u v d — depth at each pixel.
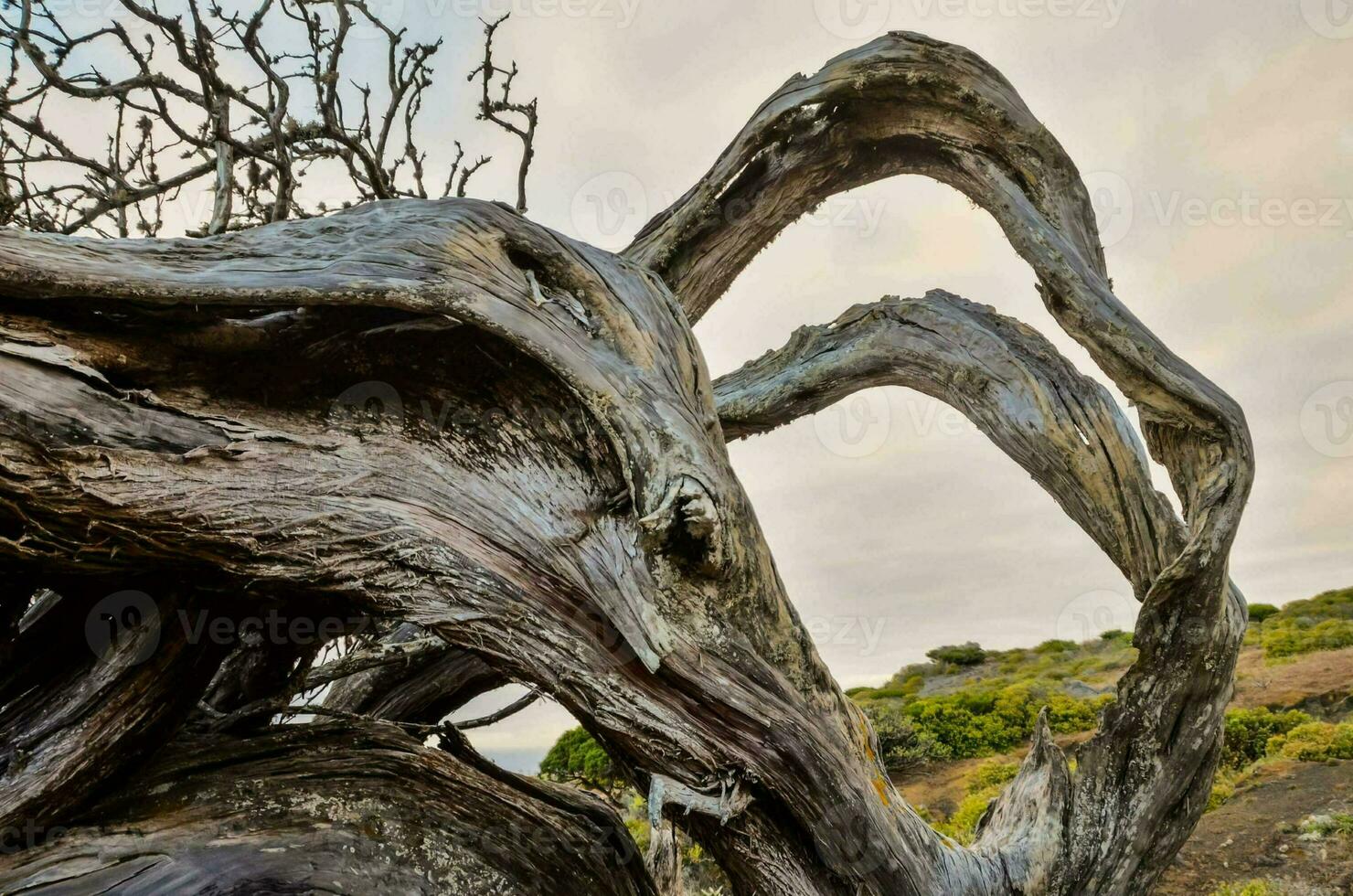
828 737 4.71
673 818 4.70
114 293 3.58
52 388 3.51
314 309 4.06
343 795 4.49
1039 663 26.08
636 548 4.32
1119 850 5.89
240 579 3.96
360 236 4.14
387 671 6.66
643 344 4.69
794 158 7.25
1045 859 5.72
